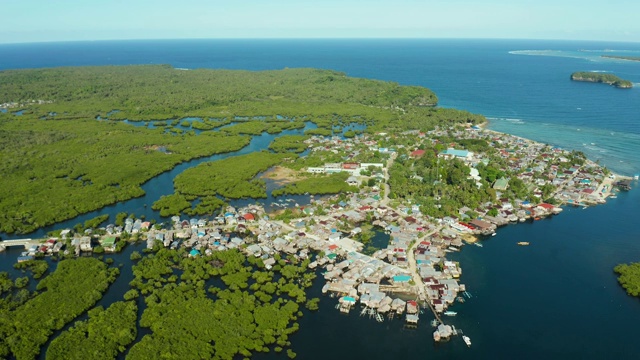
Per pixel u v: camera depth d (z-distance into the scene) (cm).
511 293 16862
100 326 14438
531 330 14988
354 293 16375
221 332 14362
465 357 13825
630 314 15800
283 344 14075
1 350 13550
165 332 14200
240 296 16100
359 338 14488
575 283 17512
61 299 15825
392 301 16112
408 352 13962
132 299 16062
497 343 14412
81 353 13300
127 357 13188
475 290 16988
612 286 17350
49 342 14088
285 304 15938
